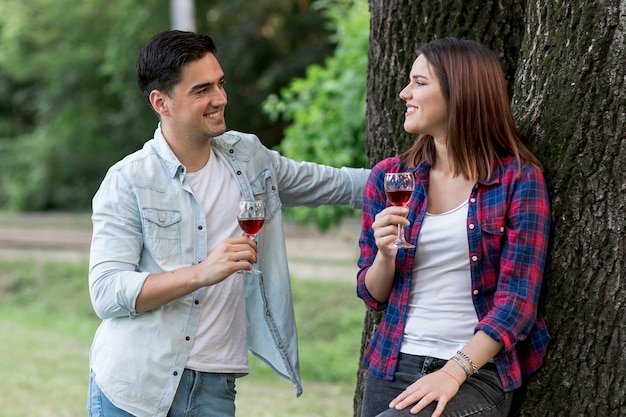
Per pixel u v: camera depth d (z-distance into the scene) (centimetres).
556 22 332
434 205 329
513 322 303
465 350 303
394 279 332
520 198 311
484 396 311
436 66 321
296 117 973
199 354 348
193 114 345
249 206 336
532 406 329
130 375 344
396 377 325
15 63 2894
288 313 375
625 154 314
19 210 2938
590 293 320
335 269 1528
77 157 2923
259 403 830
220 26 2658
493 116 319
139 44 2558
